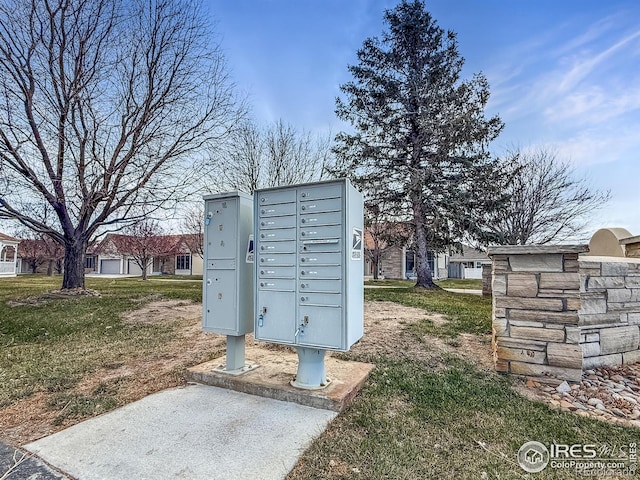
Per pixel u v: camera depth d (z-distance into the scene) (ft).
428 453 7.26
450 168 39.32
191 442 7.61
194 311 23.79
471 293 38.63
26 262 107.96
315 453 7.20
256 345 14.99
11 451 7.33
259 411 9.11
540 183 43.04
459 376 11.35
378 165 41.50
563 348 11.00
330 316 9.05
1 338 17.78
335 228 9.06
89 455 7.13
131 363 13.44
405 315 20.59
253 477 6.43
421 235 41.34
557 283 11.13
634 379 11.77
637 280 13.74
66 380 11.71
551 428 8.31
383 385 10.66
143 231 66.39
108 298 29.04
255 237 10.17
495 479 6.47
